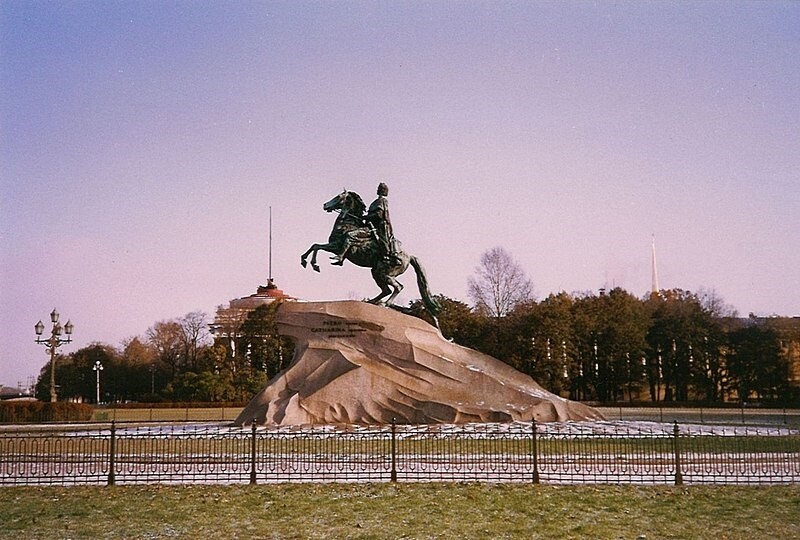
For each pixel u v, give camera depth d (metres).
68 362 90.69
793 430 30.98
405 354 31.03
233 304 94.88
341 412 29.88
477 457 21.39
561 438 24.36
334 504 15.58
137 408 65.44
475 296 74.06
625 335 71.31
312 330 31.66
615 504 15.48
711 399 73.62
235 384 70.56
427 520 14.21
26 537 13.27
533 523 13.98
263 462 19.84
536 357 68.44
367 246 33.66
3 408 47.56
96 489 17.41
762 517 14.42
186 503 15.82
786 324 71.19
